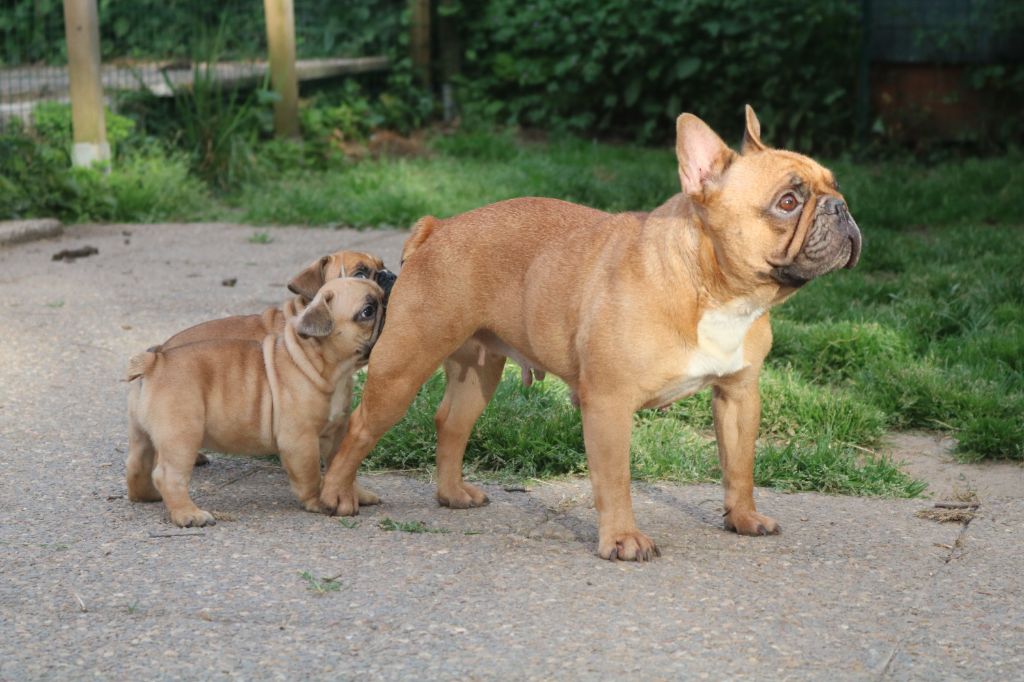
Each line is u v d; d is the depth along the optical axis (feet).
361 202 43.24
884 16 52.70
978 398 22.35
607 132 59.36
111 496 18.16
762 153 14.75
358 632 13.16
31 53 59.00
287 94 50.67
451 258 16.66
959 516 17.48
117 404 22.95
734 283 14.70
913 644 12.94
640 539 15.51
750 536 16.55
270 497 18.56
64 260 36.32
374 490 19.11
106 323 28.60
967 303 27.61
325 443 18.86
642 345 14.99
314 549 15.72
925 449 21.76
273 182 47.65
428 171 48.34
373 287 17.71
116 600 14.01
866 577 14.89
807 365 24.61
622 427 15.35
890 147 52.47
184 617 13.55
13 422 21.75
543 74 58.29
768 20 53.36
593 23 56.24
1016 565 15.33
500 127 59.06
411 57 60.34
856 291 29.81
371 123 55.83
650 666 12.37
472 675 12.17
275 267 35.17
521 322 16.37
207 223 43.16
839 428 21.77
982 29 51.24
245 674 12.21
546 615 13.60
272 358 17.37
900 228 39.17
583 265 15.79
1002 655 12.69
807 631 13.25
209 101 48.37
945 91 52.54
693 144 14.53
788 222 14.26
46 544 15.89
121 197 43.52
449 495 18.12
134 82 50.75
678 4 54.80
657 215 15.38
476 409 18.04
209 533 16.39
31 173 42.39
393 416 17.30
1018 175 43.96
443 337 16.79
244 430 17.30
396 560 15.33
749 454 16.56
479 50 61.41
